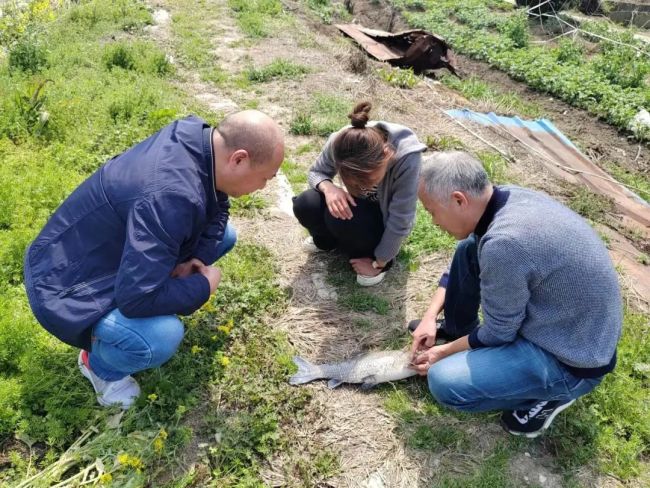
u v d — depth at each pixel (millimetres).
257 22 9492
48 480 2420
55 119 5297
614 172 6785
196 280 2586
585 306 2398
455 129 6477
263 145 2416
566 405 2760
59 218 2553
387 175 3318
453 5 14156
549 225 2369
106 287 2506
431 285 3838
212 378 3023
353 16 13758
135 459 2479
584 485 2701
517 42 11633
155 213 2293
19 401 2715
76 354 2998
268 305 3568
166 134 2496
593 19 14297
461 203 2461
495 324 2523
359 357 3240
